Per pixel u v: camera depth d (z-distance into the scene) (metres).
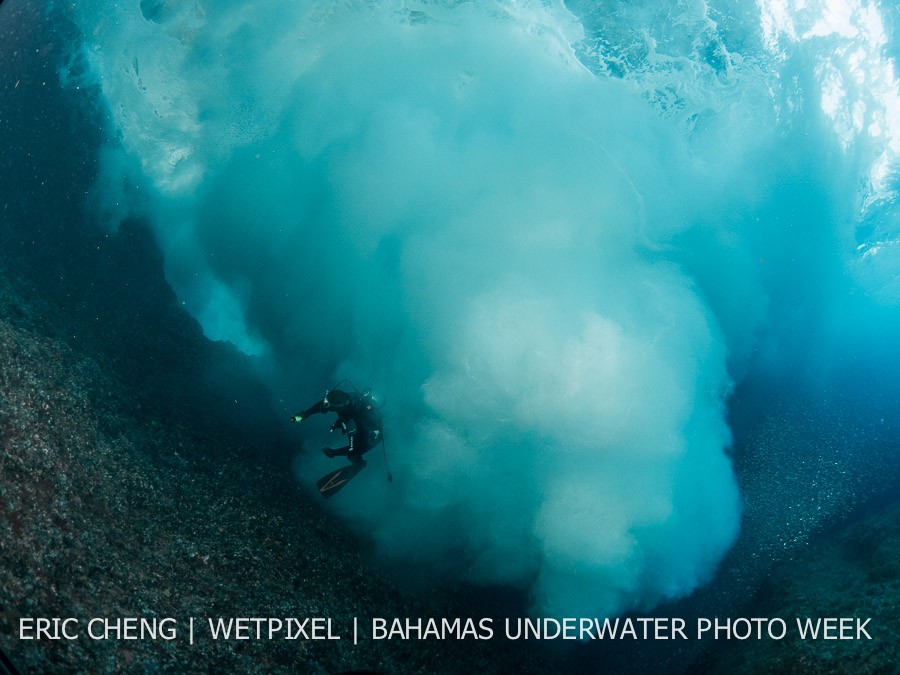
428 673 6.23
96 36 10.28
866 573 6.99
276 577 6.22
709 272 11.14
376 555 7.54
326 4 10.80
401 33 11.15
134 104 10.55
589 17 11.10
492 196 10.56
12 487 4.94
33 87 9.52
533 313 9.71
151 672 4.54
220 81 10.94
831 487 9.09
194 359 9.28
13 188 8.73
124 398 7.47
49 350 6.93
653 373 9.77
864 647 5.51
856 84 11.78
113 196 10.05
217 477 7.21
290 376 10.15
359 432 7.31
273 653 5.41
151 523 6.00
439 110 11.08
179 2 10.45
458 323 9.79
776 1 11.04
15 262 8.08
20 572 4.41
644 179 11.03
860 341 11.01
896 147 11.88
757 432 9.94
